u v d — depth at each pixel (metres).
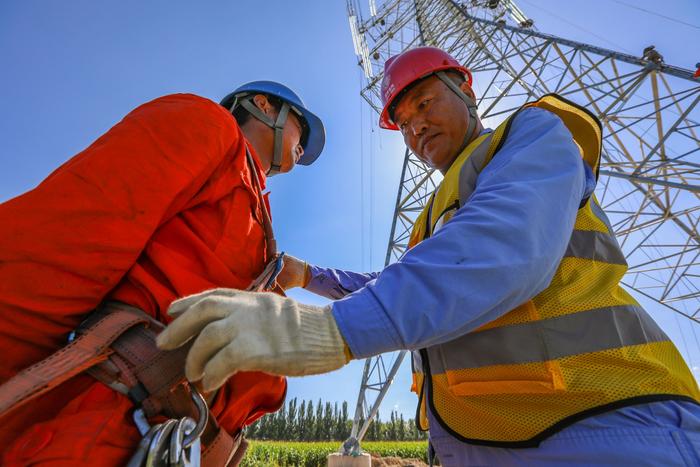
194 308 0.84
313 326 0.90
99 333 1.01
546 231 1.11
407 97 2.57
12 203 1.01
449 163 2.54
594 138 1.69
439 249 1.02
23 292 0.96
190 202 1.36
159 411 1.01
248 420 1.61
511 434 1.31
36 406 1.00
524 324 1.36
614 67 11.41
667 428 1.13
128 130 1.22
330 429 96.50
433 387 1.69
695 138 9.55
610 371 1.23
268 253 1.62
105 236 1.05
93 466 0.85
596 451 1.13
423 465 20.25
